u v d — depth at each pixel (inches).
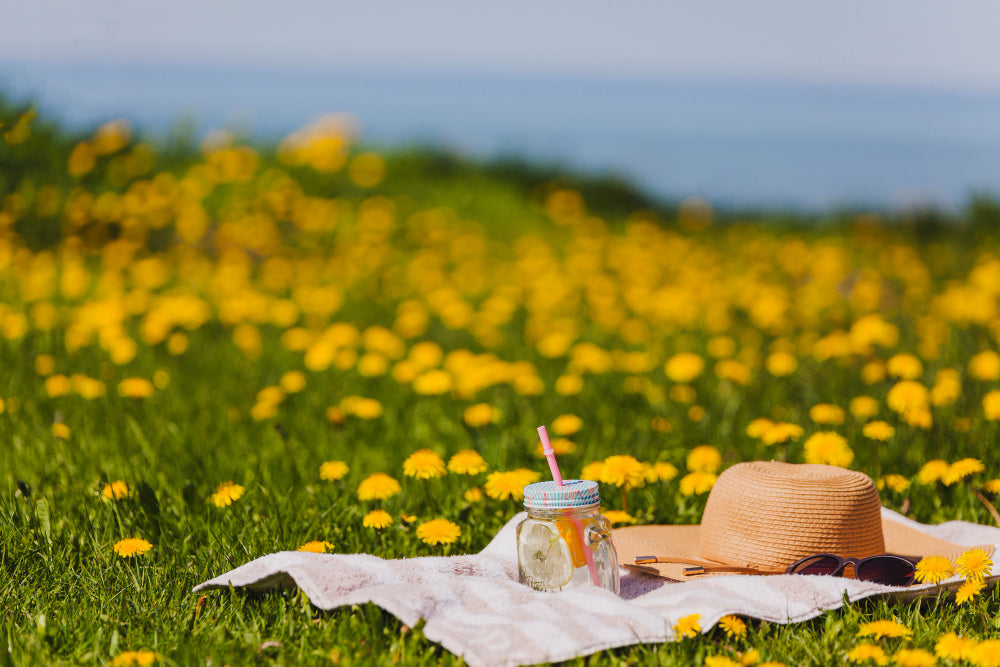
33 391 214.5
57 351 250.7
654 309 334.6
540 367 267.3
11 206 376.5
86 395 200.4
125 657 95.5
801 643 99.5
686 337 293.9
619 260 428.8
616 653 97.7
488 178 588.7
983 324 276.2
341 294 354.3
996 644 91.0
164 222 408.8
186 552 131.1
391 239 452.1
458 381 224.4
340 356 244.1
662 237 509.0
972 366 217.6
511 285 384.8
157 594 116.6
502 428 197.9
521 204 555.8
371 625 102.2
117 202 403.5
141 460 170.4
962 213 516.4
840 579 106.0
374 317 323.0
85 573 121.3
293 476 163.5
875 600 107.5
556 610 97.5
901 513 144.5
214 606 111.3
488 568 115.0
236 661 99.5
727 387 226.2
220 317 303.7
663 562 113.7
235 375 245.9
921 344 258.4
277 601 111.6
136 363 252.8
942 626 105.8
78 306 304.2
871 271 395.9
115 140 426.9
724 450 184.7
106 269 357.1
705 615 98.3
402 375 227.1
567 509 106.5
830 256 425.1
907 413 171.3
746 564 111.0
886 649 99.0
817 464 123.6
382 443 190.5
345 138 511.5
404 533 137.8
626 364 253.6
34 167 392.8
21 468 163.8
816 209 619.2
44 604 113.5
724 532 113.1
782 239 531.2
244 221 419.2
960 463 138.3
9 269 330.3
